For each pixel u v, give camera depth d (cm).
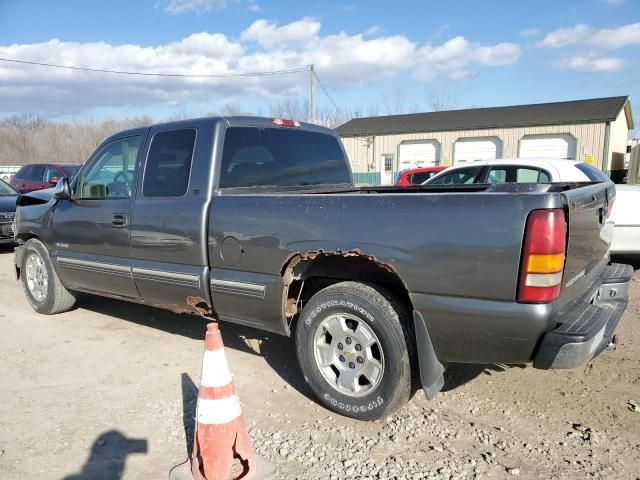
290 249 353
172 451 317
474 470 292
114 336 522
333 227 336
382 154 3519
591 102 3150
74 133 5728
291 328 439
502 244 281
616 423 341
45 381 417
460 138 3228
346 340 347
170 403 377
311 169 496
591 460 301
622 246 689
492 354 302
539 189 297
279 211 361
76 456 312
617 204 685
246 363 450
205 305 423
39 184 1552
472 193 294
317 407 369
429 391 315
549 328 284
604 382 401
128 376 425
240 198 386
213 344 286
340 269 365
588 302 333
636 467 294
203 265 407
